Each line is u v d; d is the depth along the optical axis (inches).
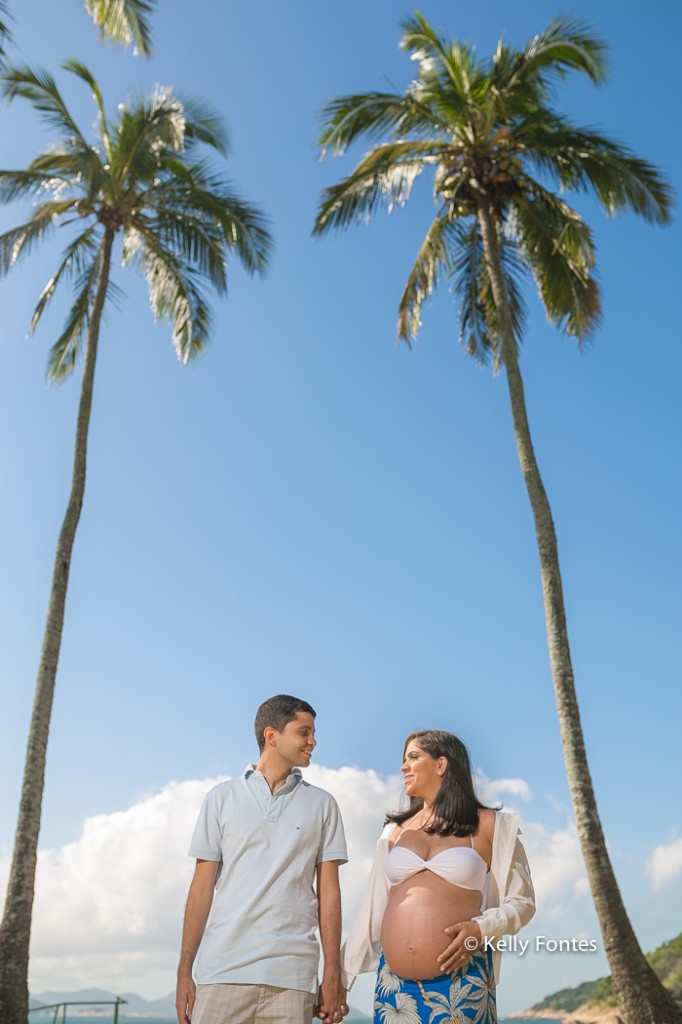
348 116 656.4
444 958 141.4
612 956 448.8
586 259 648.4
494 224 668.1
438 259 733.9
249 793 161.0
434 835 155.0
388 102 652.7
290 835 157.2
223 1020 146.2
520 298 697.0
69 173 666.8
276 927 151.6
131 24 585.6
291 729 163.2
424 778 157.8
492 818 154.4
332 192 669.3
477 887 149.3
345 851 161.9
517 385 619.2
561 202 666.2
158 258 741.3
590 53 631.8
